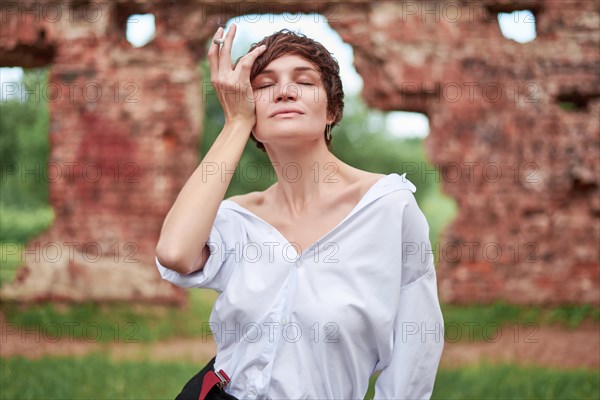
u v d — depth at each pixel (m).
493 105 11.81
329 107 2.06
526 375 6.94
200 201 1.85
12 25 11.93
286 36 2.01
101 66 11.88
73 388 6.16
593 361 8.27
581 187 11.75
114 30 11.96
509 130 11.77
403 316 1.96
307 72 1.97
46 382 6.36
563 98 12.16
